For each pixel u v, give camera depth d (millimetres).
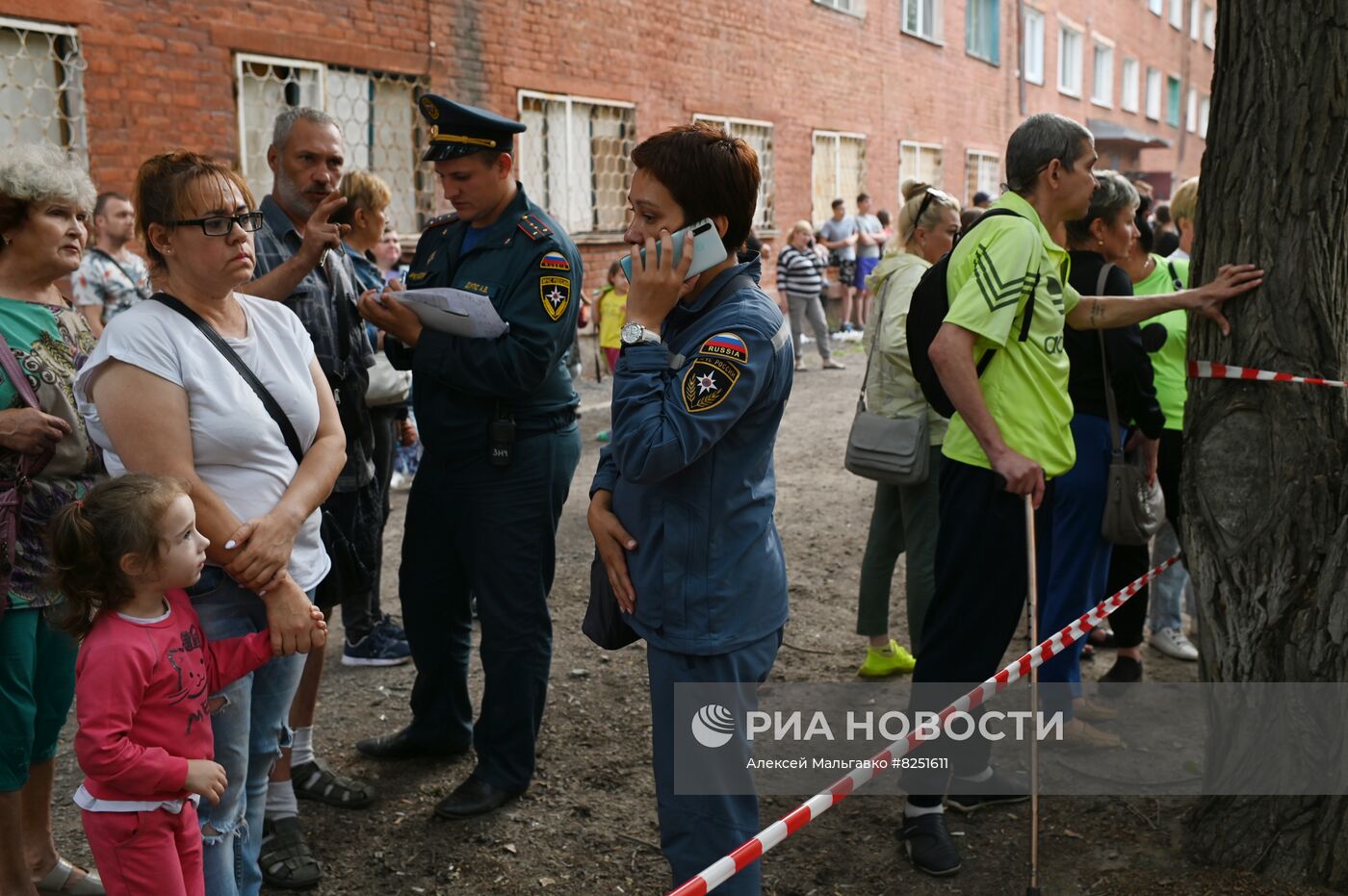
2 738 2832
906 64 20422
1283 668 3055
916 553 4324
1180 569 4918
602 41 12789
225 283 2500
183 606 2438
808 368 14172
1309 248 3025
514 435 3510
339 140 3590
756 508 2521
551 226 3520
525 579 3600
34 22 7426
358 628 4848
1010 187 3391
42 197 2895
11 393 2830
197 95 8461
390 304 3369
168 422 2402
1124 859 3303
